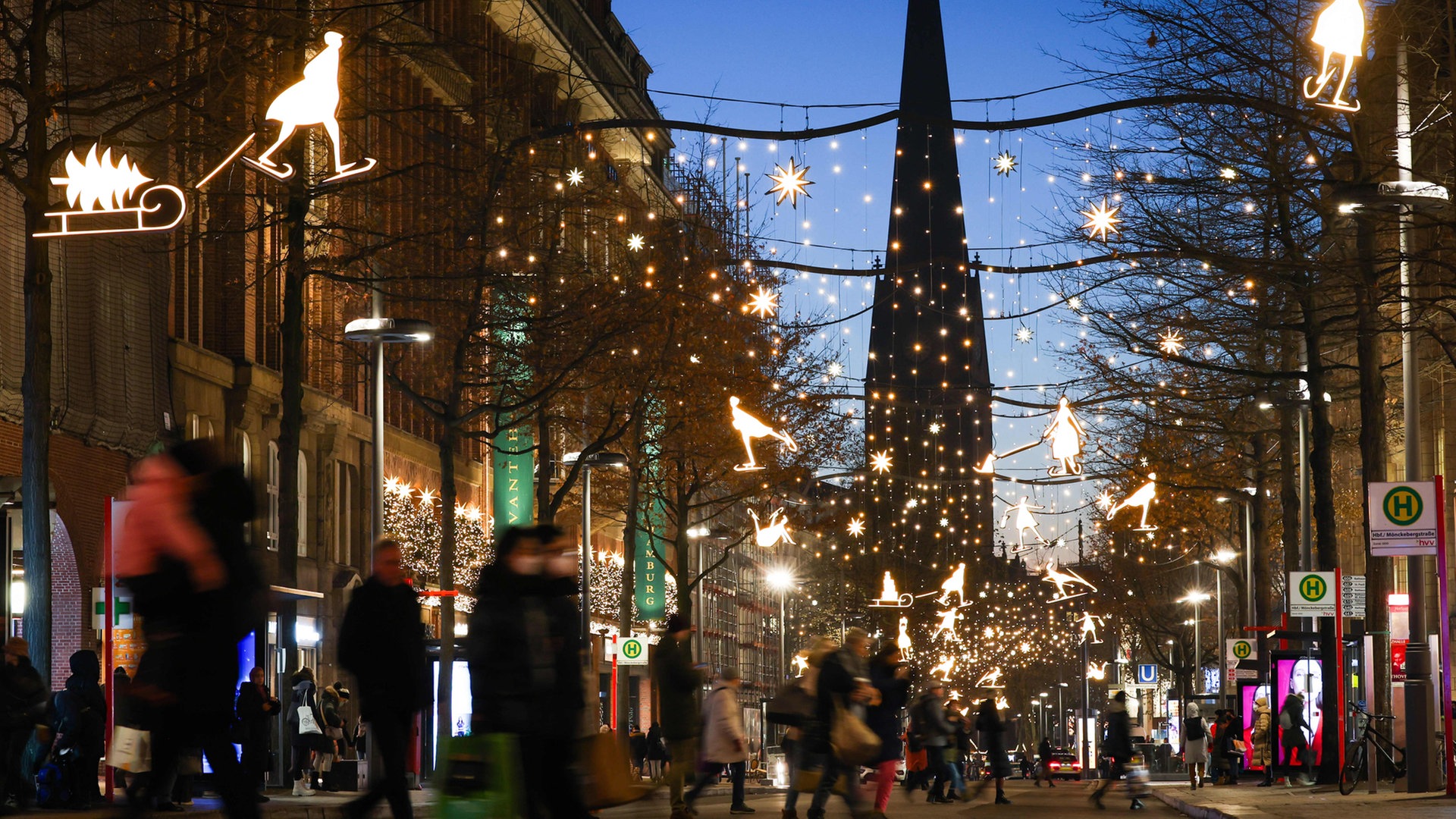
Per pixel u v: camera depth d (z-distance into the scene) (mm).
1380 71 24141
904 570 92438
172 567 10047
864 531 91500
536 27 64688
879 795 22500
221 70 21484
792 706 20203
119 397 34188
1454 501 44000
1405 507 25656
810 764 20109
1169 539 62594
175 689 10141
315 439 47125
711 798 36812
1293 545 42062
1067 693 141750
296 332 27266
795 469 53062
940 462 118188
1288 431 42312
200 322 40250
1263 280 27734
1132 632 92250
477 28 60031
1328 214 26125
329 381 47906
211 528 10180
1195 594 74812
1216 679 70938
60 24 28141
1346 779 28875
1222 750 42469
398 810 13023
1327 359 36750
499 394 37812
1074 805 32438
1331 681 32312
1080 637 106562
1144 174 27609
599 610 64625
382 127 46062
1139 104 25719
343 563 49094
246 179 30922
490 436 34969
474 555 50938
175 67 23344
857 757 19297
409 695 13055
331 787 30859
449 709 33219
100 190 18781
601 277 39281
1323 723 32250
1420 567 26078
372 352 31547
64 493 32125
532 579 12125
